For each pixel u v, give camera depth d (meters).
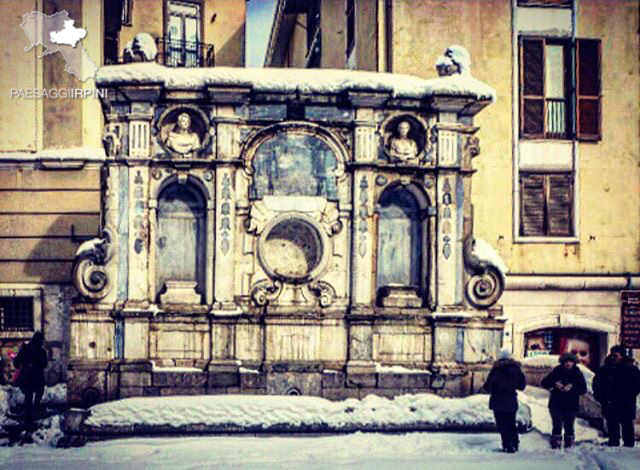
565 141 27.98
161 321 22.30
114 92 22.34
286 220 22.73
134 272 22.23
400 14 27.56
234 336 22.31
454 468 17.39
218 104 22.61
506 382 19.36
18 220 27.67
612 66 28.36
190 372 22.06
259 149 22.77
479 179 27.59
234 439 20.69
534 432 21.50
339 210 22.83
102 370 21.92
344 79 22.67
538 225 27.84
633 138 28.27
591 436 21.50
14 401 23.95
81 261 22.17
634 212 28.11
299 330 22.47
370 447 19.83
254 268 22.64
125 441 20.44
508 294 27.39
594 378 20.31
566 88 28.23
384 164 22.86
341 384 22.34
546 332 27.75
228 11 33.81
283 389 22.25
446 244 23.00
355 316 22.44
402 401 21.77
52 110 28.03
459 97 22.89
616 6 28.41
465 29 27.78
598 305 27.62
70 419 20.78
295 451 19.42
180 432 20.97
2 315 27.61
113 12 29.81
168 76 22.42
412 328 22.81
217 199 22.48
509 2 27.97
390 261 23.44
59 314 27.59
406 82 22.94
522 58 28.06
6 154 27.67
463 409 21.58
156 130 22.59
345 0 32.56
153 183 22.55
